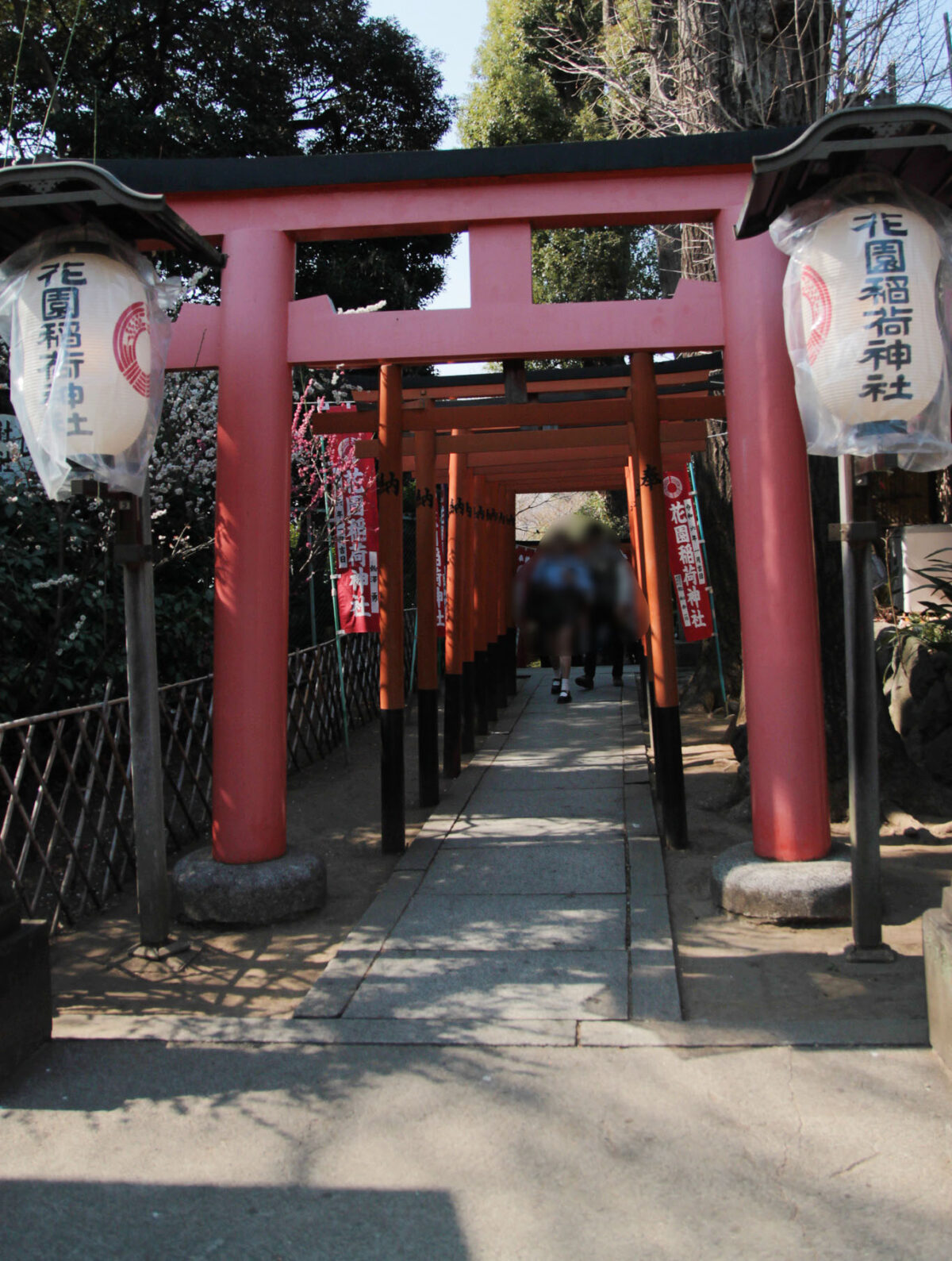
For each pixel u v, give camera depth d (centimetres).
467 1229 229
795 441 418
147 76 1227
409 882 480
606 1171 247
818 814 424
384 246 1310
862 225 314
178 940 409
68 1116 282
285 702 453
